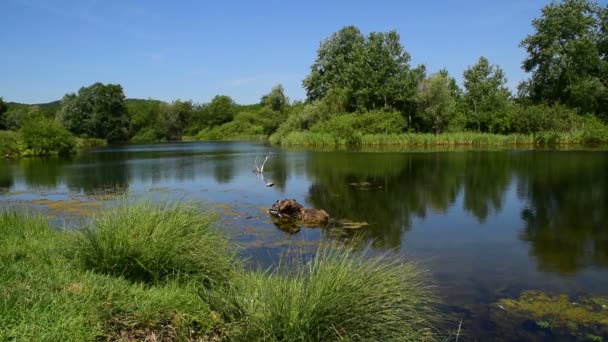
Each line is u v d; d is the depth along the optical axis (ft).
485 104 186.39
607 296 21.75
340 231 35.01
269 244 30.60
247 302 15.23
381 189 57.52
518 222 38.65
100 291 14.78
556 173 70.64
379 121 171.53
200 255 19.17
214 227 22.81
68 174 78.07
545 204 46.55
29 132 132.98
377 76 182.91
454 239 33.14
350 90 191.21
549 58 178.81
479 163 88.48
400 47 188.96
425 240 32.81
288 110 267.59
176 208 21.16
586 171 72.43
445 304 20.70
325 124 176.65
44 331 11.76
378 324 14.30
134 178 71.51
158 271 17.78
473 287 22.98
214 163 98.94
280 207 39.83
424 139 158.71
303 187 59.88
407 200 49.52
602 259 27.96
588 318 19.22
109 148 183.83
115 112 263.29
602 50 179.32
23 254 18.57
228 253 23.95
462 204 47.06
